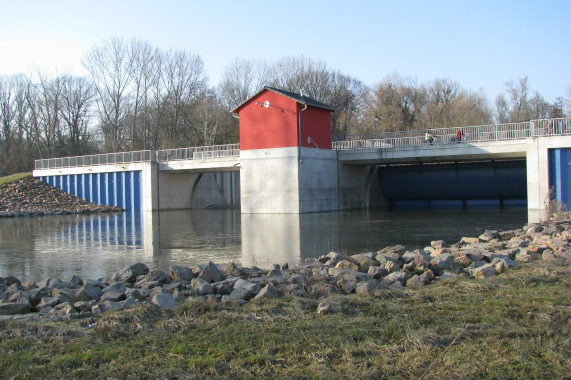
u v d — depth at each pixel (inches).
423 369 235.1
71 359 256.8
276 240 895.1
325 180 1670.8
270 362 247.1
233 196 2504.9
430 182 1884.8
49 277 597.0
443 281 429.7
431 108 2881.4
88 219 1647.4
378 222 1222.3
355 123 3068.4
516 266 487.2
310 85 3112.7
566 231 697.0
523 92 3075.8
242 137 1665.8
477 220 1229.7
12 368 249.0
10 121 3417.8
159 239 976.9
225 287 422.0
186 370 242.2
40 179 2477.9
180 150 2007.9
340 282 419.8
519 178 1728.6
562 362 235.9
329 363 246.4
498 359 241.6
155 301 361.1
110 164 2159.2
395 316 318.3
